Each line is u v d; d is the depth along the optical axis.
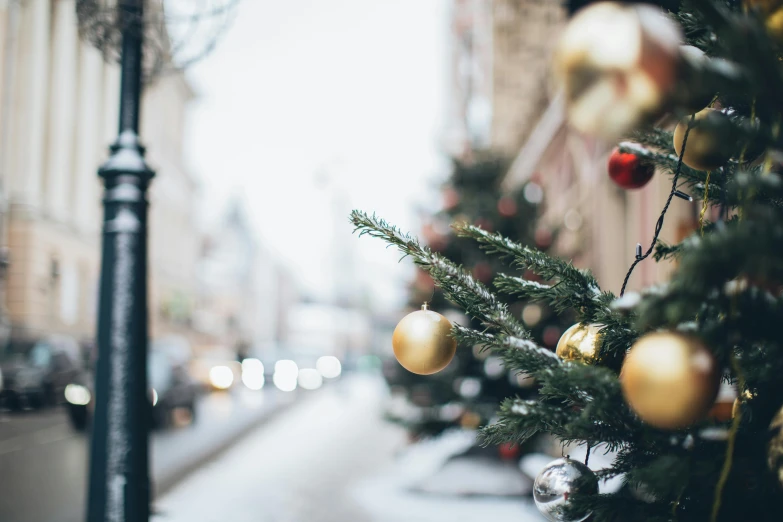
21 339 28.77
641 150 1.86
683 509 1.40
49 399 19.92
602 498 1.46
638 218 9.02
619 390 1.26
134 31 3.77
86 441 13.05
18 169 30.97
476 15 24.59
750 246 0.95
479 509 6.99
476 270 7.10
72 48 34.97
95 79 37.50
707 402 1.04
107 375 3.53
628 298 1.09
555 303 1.68
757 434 1.29
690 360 1.02
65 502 7.84
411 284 7.90
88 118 36.78
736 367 1.12
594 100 0.92
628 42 0.88
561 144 14.30
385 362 10.52
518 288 1.70
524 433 1.54
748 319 1.10
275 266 87.69
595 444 1.55
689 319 1.30
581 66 0.91
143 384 3.59
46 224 31.94
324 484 8.98
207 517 7.01
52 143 33.09
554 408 1.39
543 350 1.52
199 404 23.19
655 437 1.27
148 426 3.62
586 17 0.92
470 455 7.96
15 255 30.45
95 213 38.06
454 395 7.72
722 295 1.11
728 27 0.95
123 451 3.48
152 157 42.56
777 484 1.14
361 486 8.65
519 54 20.88
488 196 8.38
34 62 31.62
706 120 1.10
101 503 3.44
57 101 33.41
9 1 30.56
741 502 1.27
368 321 50.50
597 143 11.19
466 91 24.52
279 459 11.48
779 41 1.03
